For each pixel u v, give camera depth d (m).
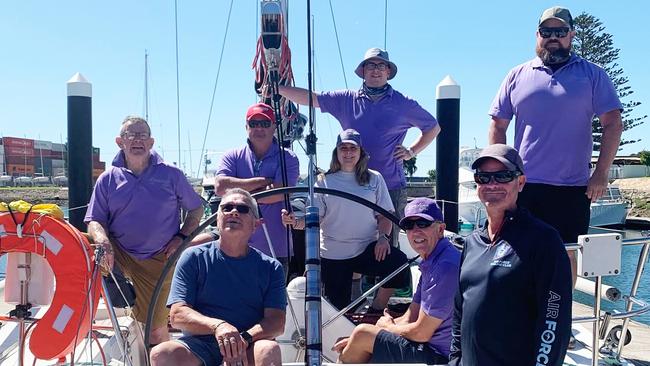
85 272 2.96
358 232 4.42
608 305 8.53
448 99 5.82
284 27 4.61
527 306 2.29
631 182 40.59
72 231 3.00
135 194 3.87
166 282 3.95
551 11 3.74
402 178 5.06
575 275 3.88
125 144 3.84
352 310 4.52
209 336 2.89
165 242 3.99
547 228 2.31
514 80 4.00
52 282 3.11
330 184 4.39
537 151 3.85
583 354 4.05
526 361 2.30
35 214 3.00
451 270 3.20
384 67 4.77
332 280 4.46
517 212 2.40
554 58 3.78
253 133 4.39
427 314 3.21
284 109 5.04
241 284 2.99
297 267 4.71
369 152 4.85
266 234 4.05
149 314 3.23
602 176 3.72
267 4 4.53
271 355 2.75
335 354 3.82
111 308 3.08
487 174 2.41
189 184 4.10
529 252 2.29
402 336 3.35
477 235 2.54
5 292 3.07
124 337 3.50
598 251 3.21
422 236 3.29
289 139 5.23
